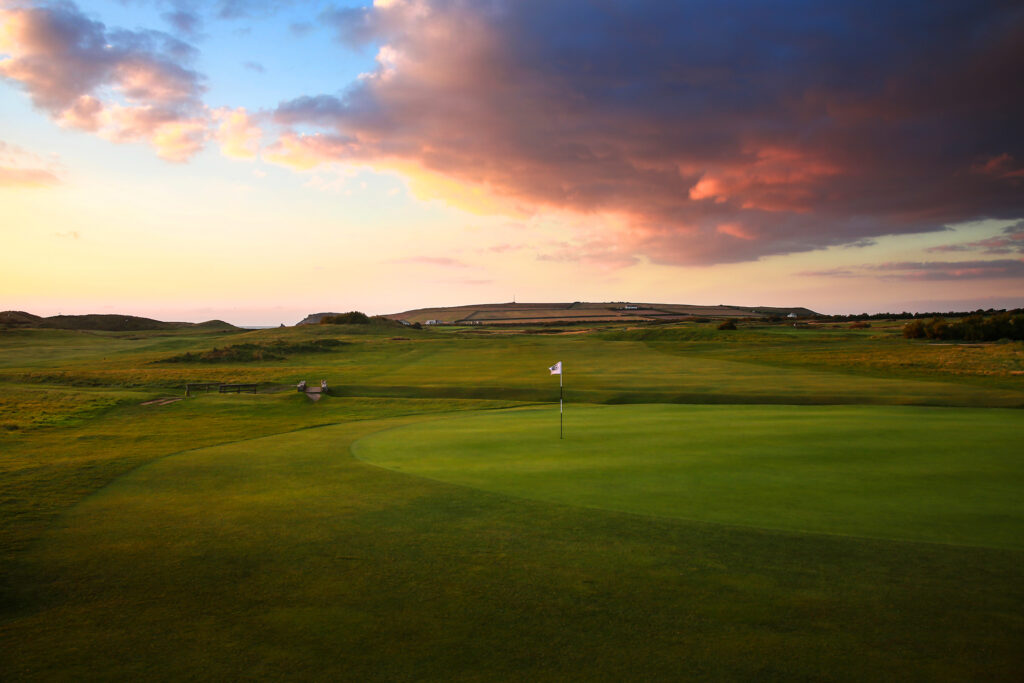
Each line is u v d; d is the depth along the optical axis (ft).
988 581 27.27
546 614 24.52
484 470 50.70
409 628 23.49
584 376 157.38
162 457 59.47
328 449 63.31
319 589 27.22
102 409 101.35
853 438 63.26
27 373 159.63
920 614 24.25
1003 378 139.13
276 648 22.11
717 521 36.04
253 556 31.35
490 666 20.67
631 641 22.29
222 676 20.26
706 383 137.49
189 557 31.35
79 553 32.07
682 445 60.70
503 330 457.68
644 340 301.02
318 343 268.62
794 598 25.75
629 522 35.96
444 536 34.01
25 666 20.97
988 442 60.18
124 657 21.59
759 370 168.14
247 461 56.90
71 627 23.95
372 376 162.50
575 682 19.60
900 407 96.17
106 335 354.74
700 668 20.42
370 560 30.58
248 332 392.68
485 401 113.29
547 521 36.40
